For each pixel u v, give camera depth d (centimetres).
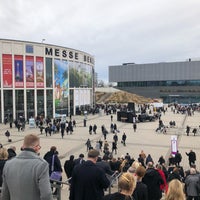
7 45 5772
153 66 13962
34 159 355
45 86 6481
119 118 5828
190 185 989
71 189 502
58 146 3250
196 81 13112
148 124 5359
